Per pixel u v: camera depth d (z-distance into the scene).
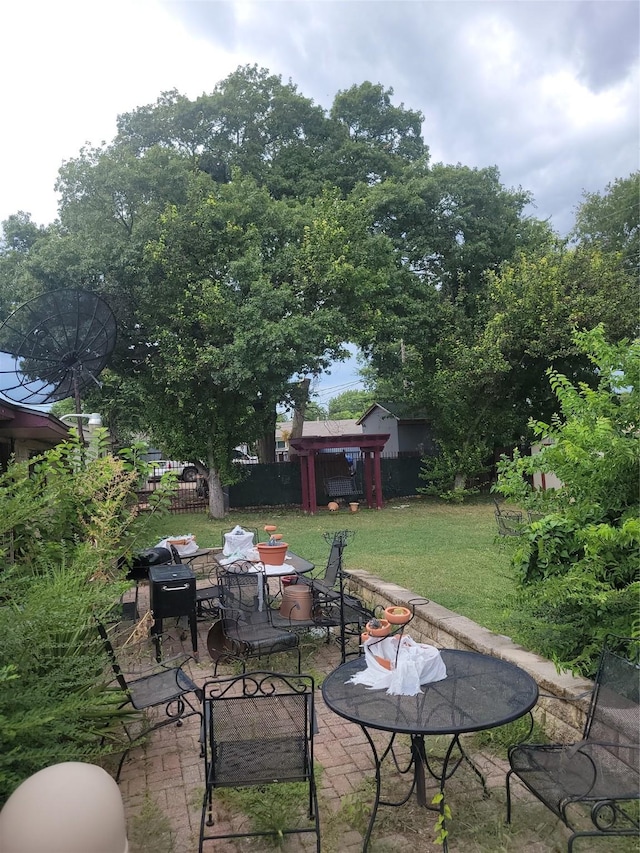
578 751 2.43
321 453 18.58
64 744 2.76
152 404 15.63
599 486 3.54
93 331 7.88
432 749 3.42
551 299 15.65
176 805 3.01
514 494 4.11
